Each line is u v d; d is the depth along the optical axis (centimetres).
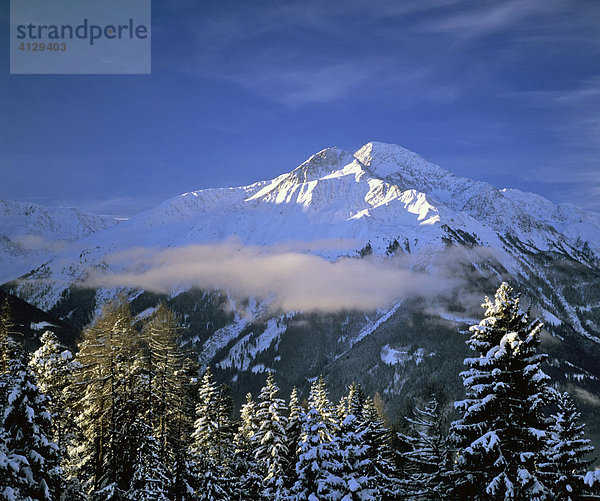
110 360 4316
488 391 2897
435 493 4253
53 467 3042
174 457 4234
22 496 2892
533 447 2844
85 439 4516
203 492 4094
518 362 2912
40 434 2989
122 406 4181
